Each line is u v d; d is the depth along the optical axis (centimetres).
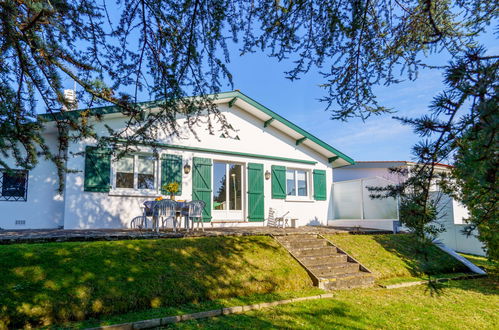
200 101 431
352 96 381
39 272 493
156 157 470
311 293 610
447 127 184
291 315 496
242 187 1259
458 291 682
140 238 710
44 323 427
